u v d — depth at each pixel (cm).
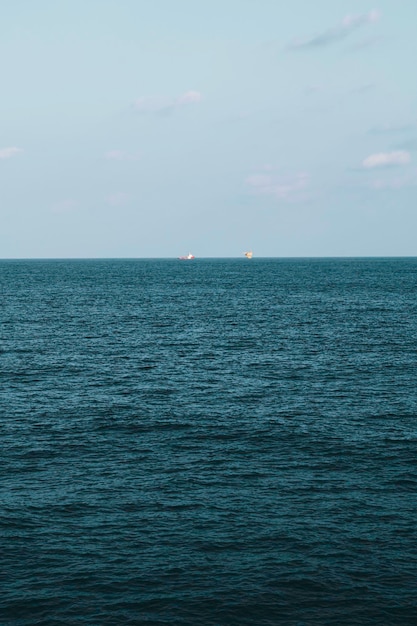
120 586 2198
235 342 7138
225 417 4106
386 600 2128
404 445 3569
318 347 6806
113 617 2047
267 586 2200
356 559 2359
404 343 7056
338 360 6053
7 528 2567
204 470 3191
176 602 2119
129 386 4969
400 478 3097
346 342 7138
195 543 2467
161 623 2023
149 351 6531
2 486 2973
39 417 4088
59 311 10325
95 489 2948
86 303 11856
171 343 7044
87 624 2014
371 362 5950
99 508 2752
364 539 2500
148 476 3109
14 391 4772
